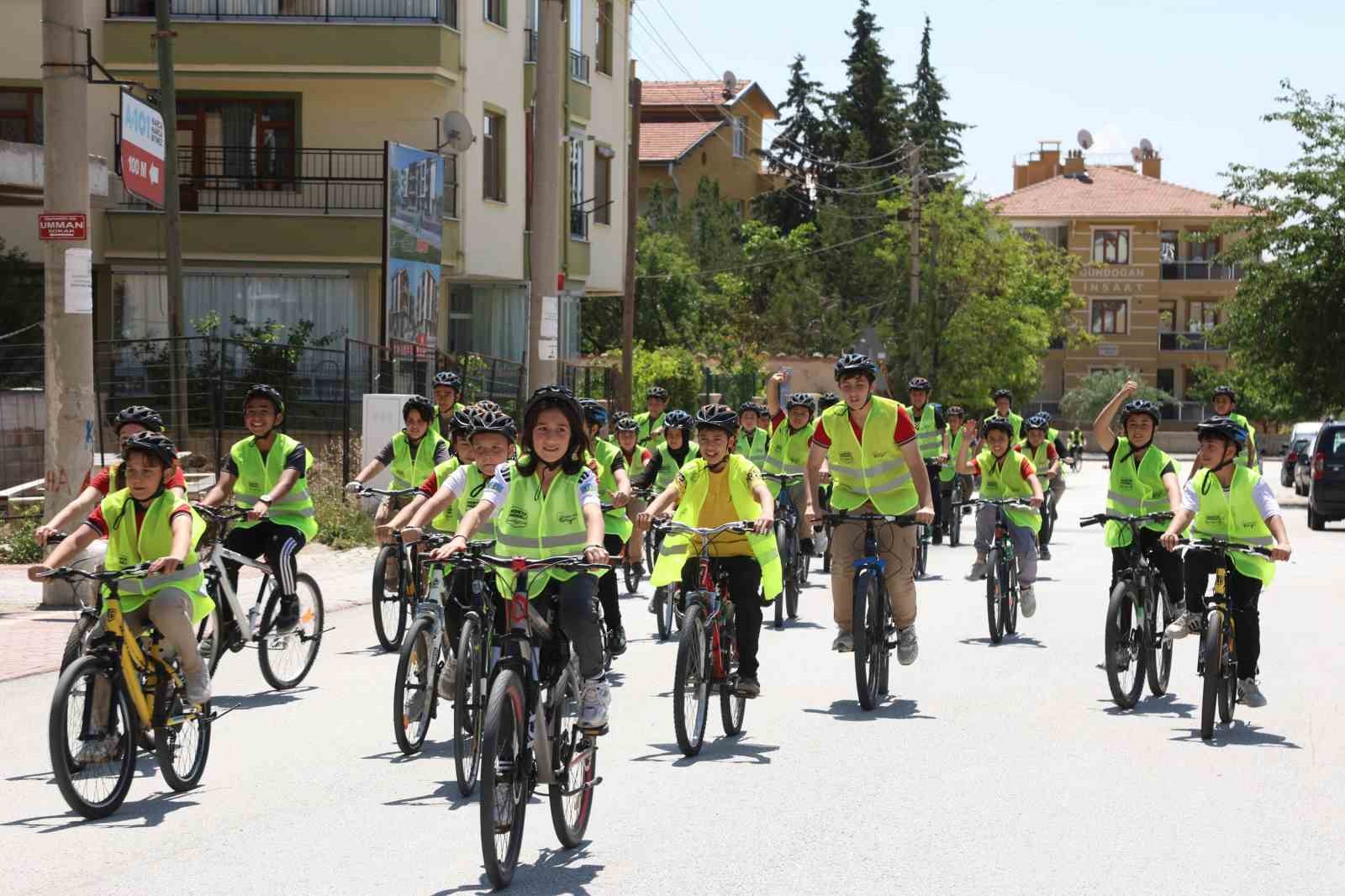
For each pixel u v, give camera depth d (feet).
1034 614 51.70
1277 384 140.05
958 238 192.34
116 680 25.38
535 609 23.08
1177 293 285.23
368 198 102.42
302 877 21.62
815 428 35.60
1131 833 24.00
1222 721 32.73
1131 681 35.04
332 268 99.66
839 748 30.32
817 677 38.96
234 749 30.14
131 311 99.91
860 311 203.62
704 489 31.99
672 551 31.22
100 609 26.43
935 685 37.73
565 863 22.31
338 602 52.16
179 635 26.48
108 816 25.05
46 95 48.78
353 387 89.25
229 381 87.04
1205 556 32.83
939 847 23.15
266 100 103.50
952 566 68.54
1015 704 35.12
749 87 252.62
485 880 21.44
